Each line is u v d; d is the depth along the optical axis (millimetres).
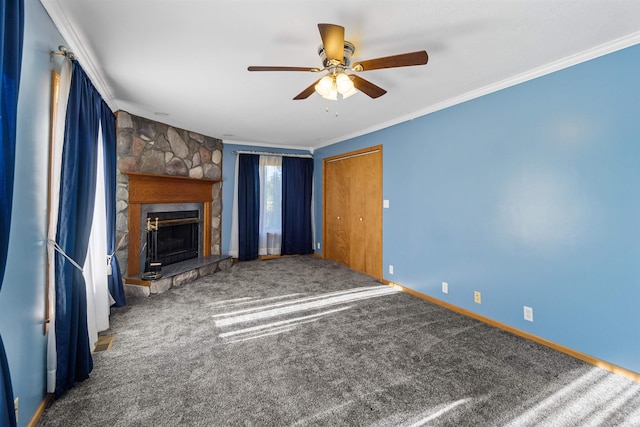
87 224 2004
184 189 4418
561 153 2260
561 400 1707
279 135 4848
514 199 2574
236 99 3090
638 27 1793
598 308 2070
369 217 4492
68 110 1767
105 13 1668
